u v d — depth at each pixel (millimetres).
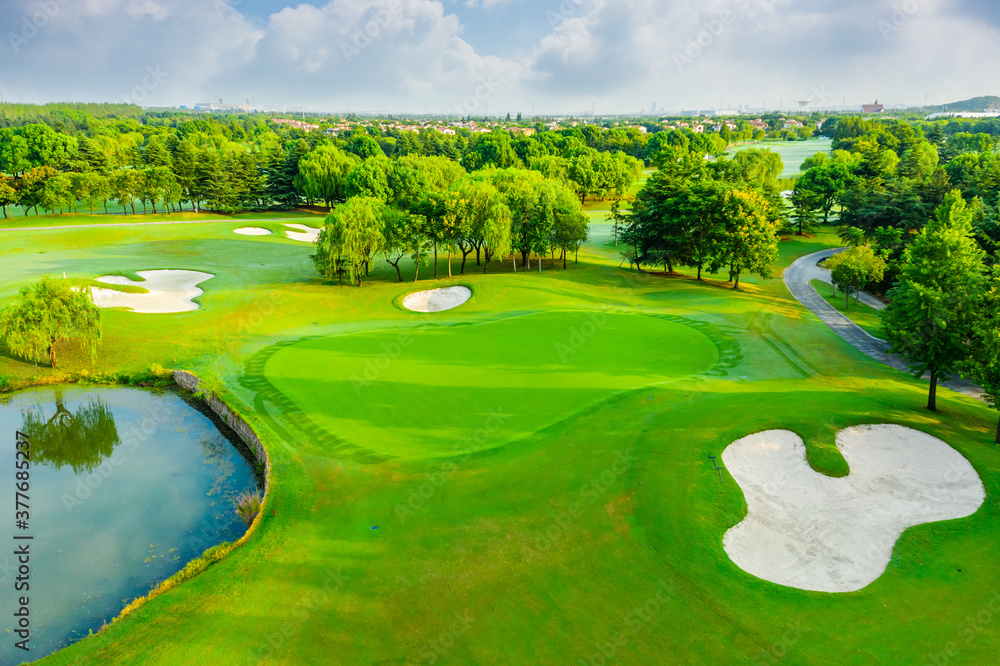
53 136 151000
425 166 128625
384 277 74812
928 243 31109
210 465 29406
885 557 20078
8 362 41844
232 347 44844
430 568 19469
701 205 65938
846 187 113500
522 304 57531
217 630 17094
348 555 20344
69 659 16172
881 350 42938
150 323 50750
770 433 26516
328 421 30922
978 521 21438
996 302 28609
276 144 186750
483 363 39594
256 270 72562
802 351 41875
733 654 15969
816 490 23484
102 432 33312
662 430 27203
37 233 83938
